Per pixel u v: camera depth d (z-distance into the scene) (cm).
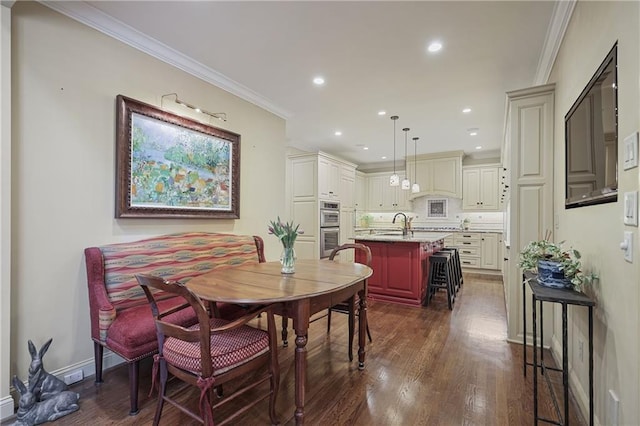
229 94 335
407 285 391
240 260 308
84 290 214
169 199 267
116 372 222
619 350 130
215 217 311
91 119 219
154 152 255
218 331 141
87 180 217
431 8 208
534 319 177
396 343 271
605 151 143
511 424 166
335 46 258
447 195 655
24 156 187
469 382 207
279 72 304
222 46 259
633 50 116
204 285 179
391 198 766
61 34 204
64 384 186
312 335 290
